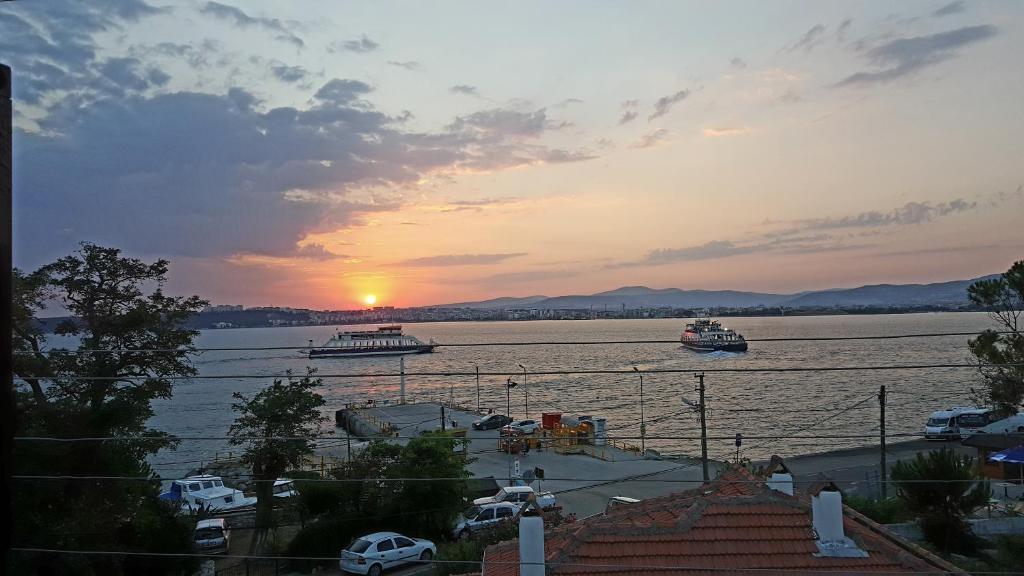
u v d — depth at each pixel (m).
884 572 13.23
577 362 174.75
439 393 122.94
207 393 116.56
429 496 35.25
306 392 40.28
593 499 41.88
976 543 27.36
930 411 76.62
